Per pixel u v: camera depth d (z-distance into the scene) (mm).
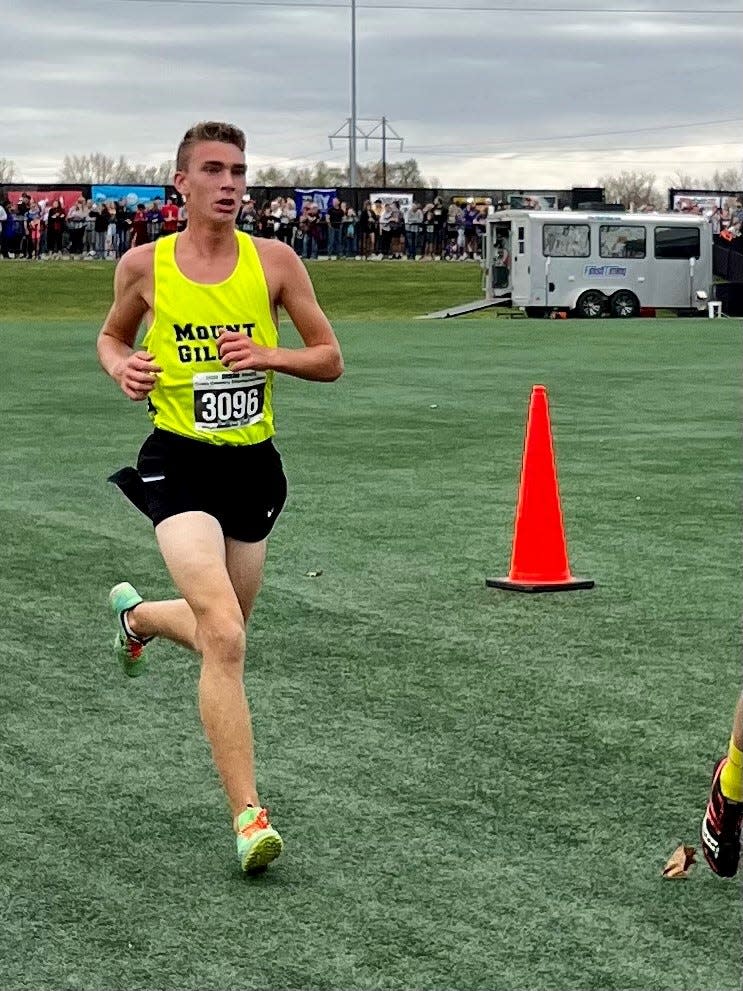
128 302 4961
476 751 5379
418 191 48969
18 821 4750
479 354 23906
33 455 12828
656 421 15109
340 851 4496
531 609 7441
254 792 4430
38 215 46125
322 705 5922
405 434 14133
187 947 3879
